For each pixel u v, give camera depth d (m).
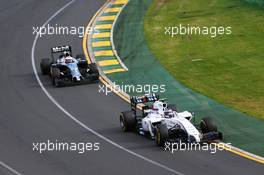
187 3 195.75
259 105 125.81
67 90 139.38
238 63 151.50
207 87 137.75
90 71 143.25
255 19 179.12
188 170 98.25
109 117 123.56
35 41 176.25
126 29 180.25
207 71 147.75
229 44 164.38
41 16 194.12
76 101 132.88
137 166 101.06
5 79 149.75
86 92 137.62
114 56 161.50
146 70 150.12
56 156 107.62
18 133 118.69
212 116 121.06
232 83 139.50
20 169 103.62
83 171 101.00
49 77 149.62
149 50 164.25
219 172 96.94
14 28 186.50
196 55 158.75
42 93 138.62
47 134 117.25
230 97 131.12
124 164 102.19
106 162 103.62
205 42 167.00
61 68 145.25
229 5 190.62
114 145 109.94
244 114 121.19
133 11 193.25
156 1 199.88
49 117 125.50
